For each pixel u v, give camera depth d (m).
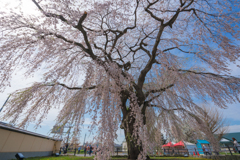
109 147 2.33
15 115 3.04
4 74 2.80
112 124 2.68
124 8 4.24
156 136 5.48
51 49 3.46
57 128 2.90
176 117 5.94
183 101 5.20
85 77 3.34
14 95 3.43
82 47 4.10
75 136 2.61
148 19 5.89
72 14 3.36
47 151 11.05
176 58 5.87
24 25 3.13
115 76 3.42
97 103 2.84
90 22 4.46
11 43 2.97
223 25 4.19
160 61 5.01
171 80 4.93
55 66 3.93
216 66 4.57
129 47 6.41
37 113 3.43
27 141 8.60
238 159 6.18
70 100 3.75
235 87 4.46
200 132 5.58
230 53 4.05
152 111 6.10
